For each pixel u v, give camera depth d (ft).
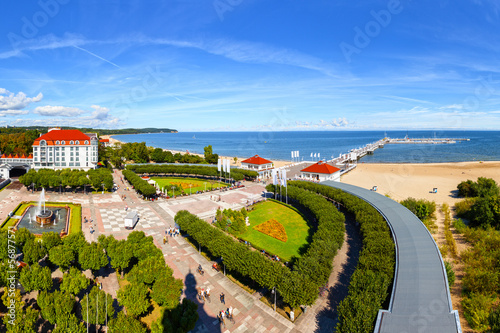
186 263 169.89
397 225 180.34
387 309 108.17
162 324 104.99
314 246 159.53
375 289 114.73
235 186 379.76
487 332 110.01
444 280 117.60
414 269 126.82
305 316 124.26
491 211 220.84
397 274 123.65
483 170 493.77
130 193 339.98
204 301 133.49
